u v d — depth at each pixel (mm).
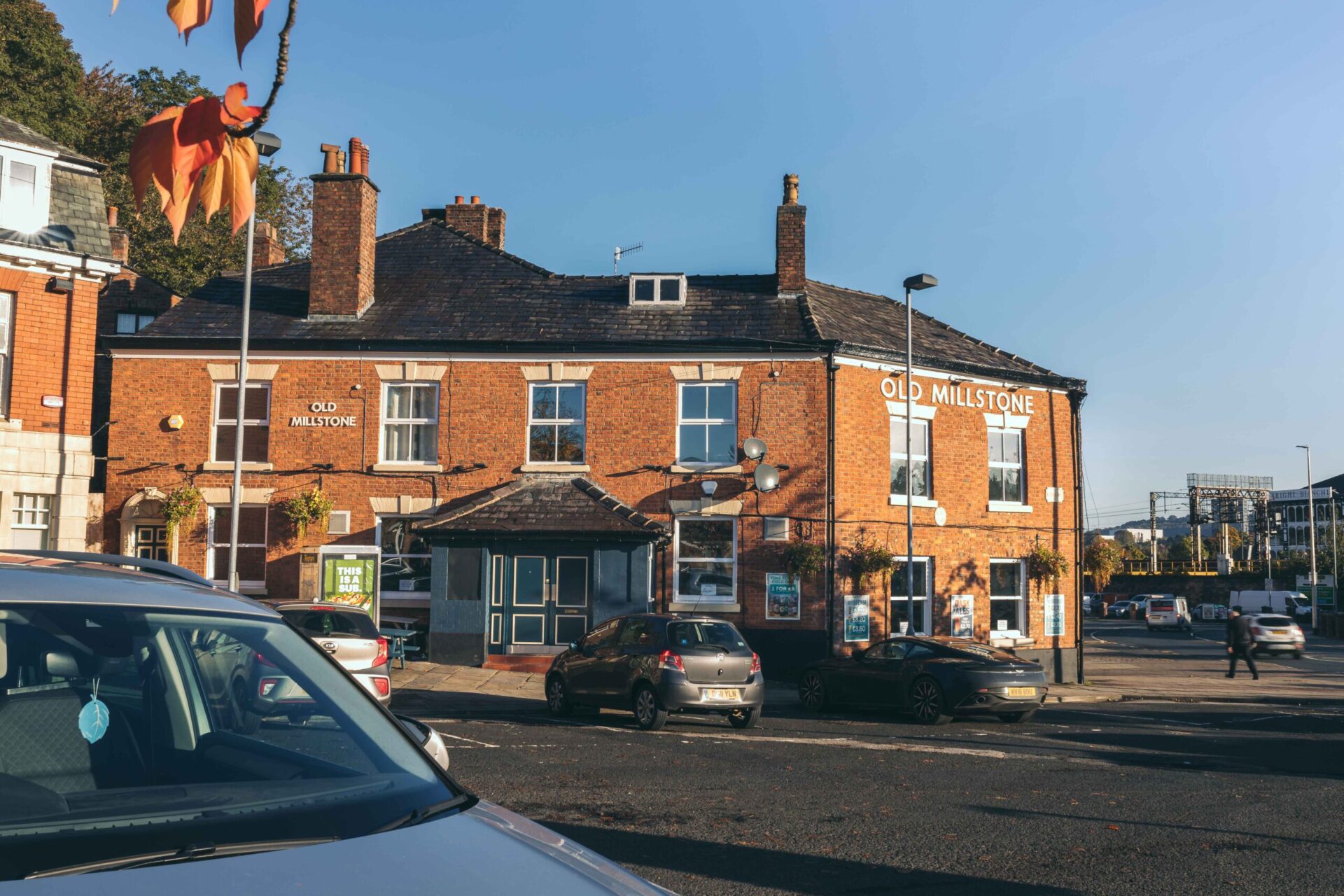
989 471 26172
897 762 12273
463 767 11203
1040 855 7805
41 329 20406
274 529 23719
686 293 25094
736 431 23562
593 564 22469
